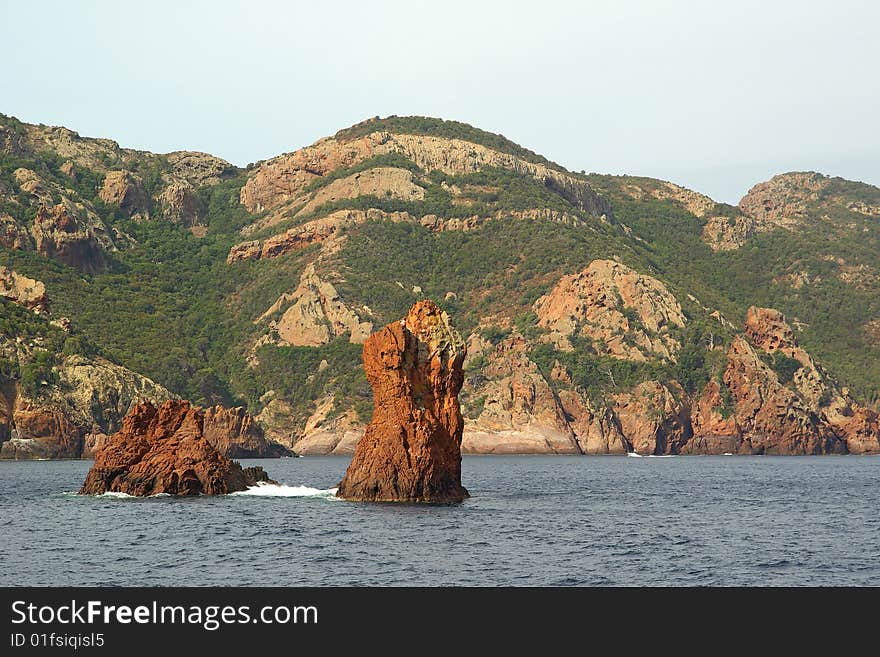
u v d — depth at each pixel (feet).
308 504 299.99
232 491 337.11
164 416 349.00
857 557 220.84
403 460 302.86
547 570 201.36
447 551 219.20
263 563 205.26
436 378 312.29
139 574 195.00
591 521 278.87
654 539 243.81
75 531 246.06
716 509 324.19
